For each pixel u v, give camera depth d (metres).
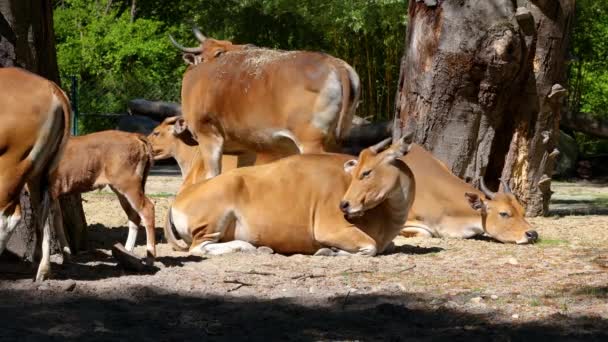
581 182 27.98
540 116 16.92
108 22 39.84
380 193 11.42
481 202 13.39
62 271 10.31
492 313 8.62
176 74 39.09
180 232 11.88
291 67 13.32
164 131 15.16
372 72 33.56
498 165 17.22
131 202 11.09
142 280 9.91
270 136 13.59
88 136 11.16
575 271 10.78
